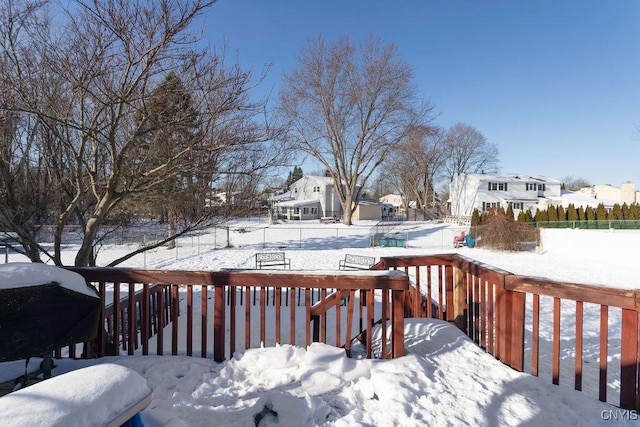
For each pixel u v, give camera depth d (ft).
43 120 11.68
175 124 12.89
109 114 13.51
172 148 13.38
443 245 73.82
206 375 10.11
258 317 19.38
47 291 8.21
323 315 11.50
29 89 10.86
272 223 116.26
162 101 12.32
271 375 9.96
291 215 155.74
